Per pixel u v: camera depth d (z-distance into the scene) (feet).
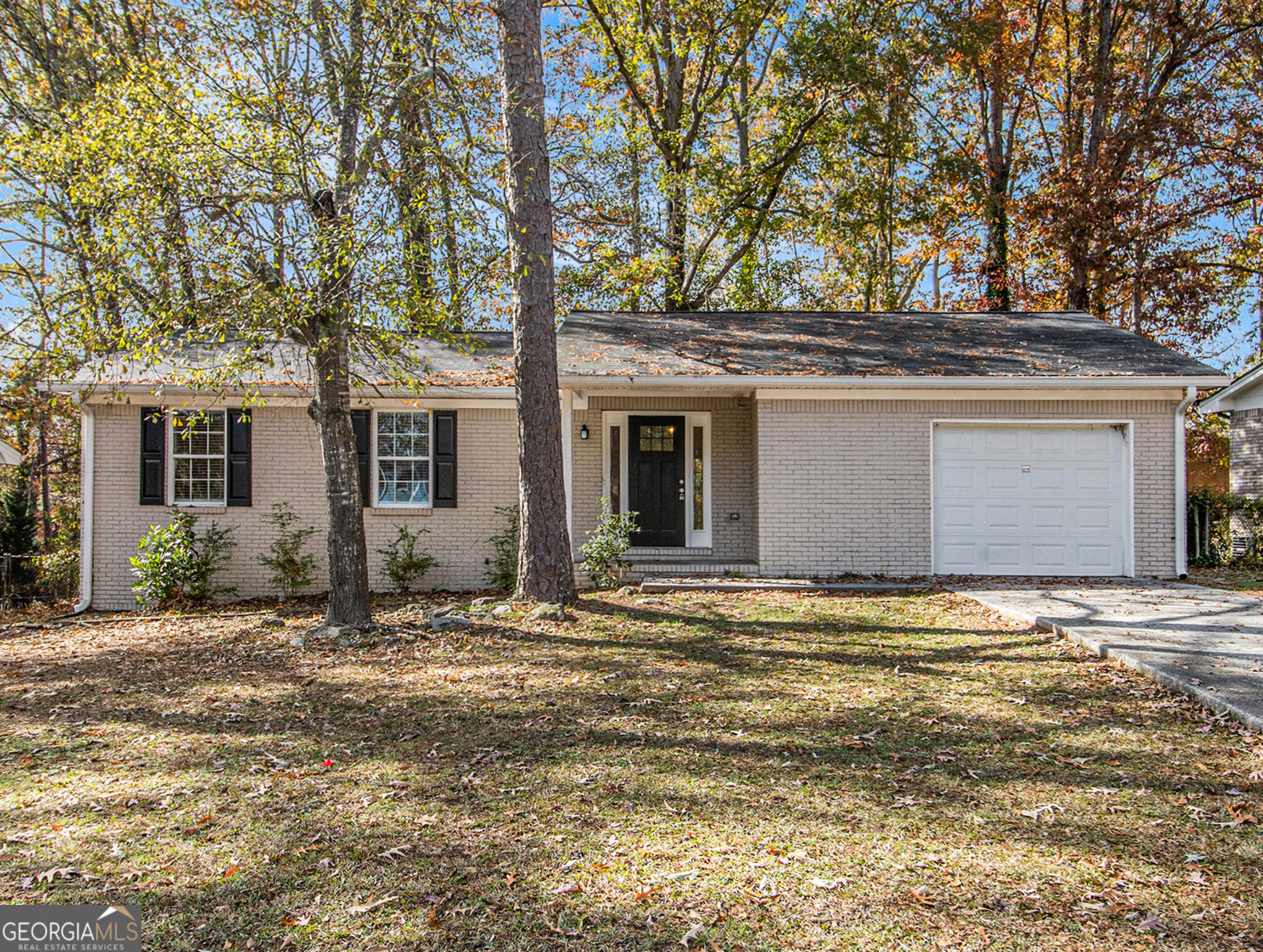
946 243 80.12
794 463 39.88
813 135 66.03
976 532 40.01
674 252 70.95
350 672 24.14
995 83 72.23
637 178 71.77
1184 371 37.99
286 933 10.10
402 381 31.99
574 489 43.88
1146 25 69.26
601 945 9.78
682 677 22.56
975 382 38.14
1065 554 39.75
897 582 37.99
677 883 11.21
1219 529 48.39
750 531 43.86
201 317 27.84
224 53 29.66
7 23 56.13
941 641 26.40
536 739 17.56
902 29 63.36
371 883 11.33
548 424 32.78
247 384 33.73
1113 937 9.79
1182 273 65.82
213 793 14.75
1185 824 12.82
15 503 57.26
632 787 14.74
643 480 44.86
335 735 18.15
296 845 12.52
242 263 27.35
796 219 75.10
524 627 29.27
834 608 32.48
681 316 50.90
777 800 14.07
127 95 26.61
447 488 42.63
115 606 41.50
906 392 39.47
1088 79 68.64
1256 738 16.44
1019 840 12.39
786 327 47.73
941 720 18.39
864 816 13.37
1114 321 75.97
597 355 41.73
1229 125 64.03
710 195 68.95
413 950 9.71
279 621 33.76
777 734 17.57
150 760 16.65
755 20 66.08
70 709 20.84
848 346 43.19
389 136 29.91
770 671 23.02
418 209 28.66
